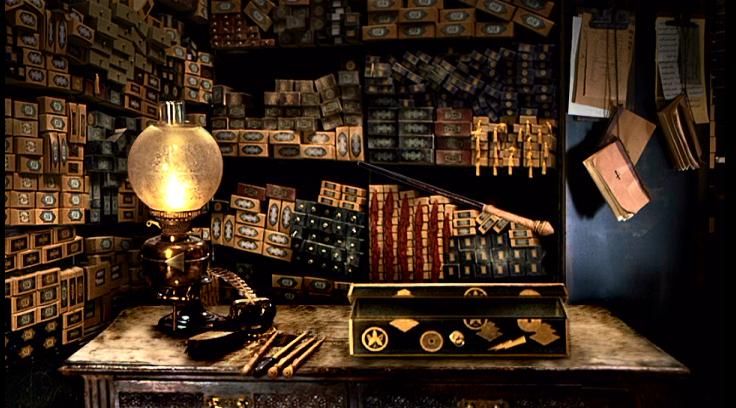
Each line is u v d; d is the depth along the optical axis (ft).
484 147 9.23
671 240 9.11
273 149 9.68
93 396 7.08
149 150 7.39
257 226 9.82
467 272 9.37
